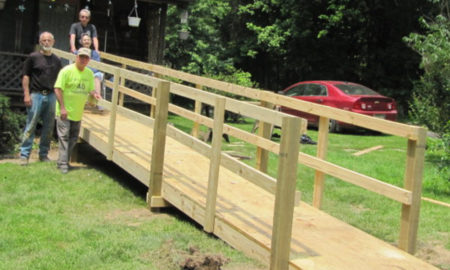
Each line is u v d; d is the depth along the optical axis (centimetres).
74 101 829
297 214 591
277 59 2850
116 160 785
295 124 424
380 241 520
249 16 2852
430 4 2253
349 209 743
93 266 468
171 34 2225
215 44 2512
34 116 860
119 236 550
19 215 608
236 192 641
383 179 922
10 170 820
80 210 652
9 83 1225
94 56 1052
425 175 977
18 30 1416
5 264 464
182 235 555
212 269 459
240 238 507
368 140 1453
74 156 912
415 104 1166
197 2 2289
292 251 471
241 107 494
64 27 1459
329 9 2447
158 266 472
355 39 2570
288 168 426
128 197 720
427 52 1205
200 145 573
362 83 2619
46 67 859
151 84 681
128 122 1032
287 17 2609
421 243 603
